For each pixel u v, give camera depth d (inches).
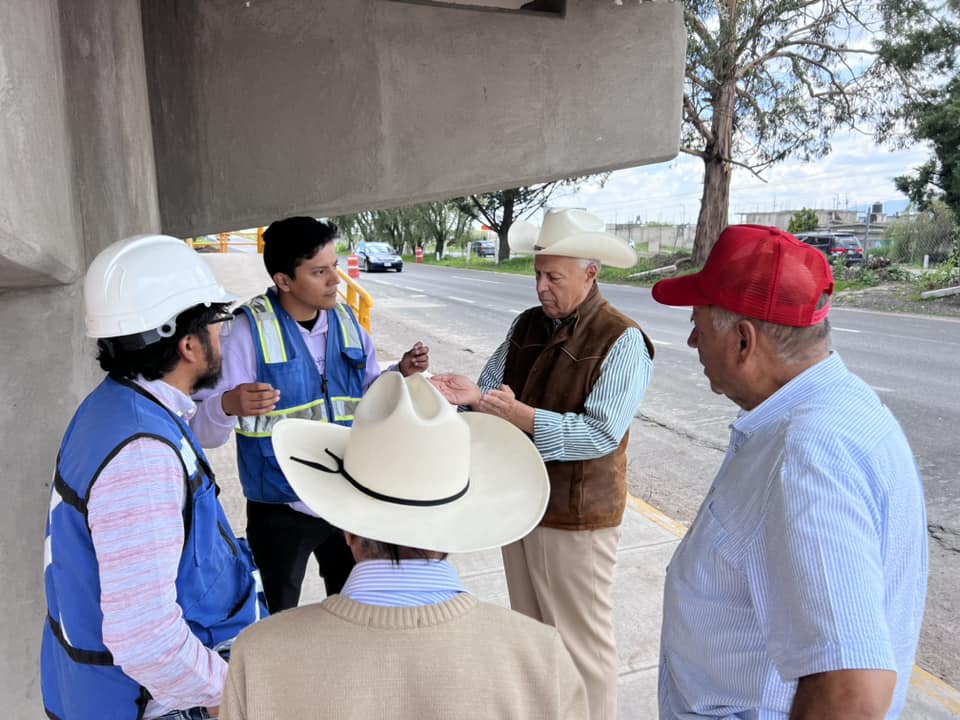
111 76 89.0
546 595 92.5
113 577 50.6
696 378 350.6
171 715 57.9
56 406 85.0
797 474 43.6
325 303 95.5
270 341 93.6
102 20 88.6
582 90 131.9
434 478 43.2
